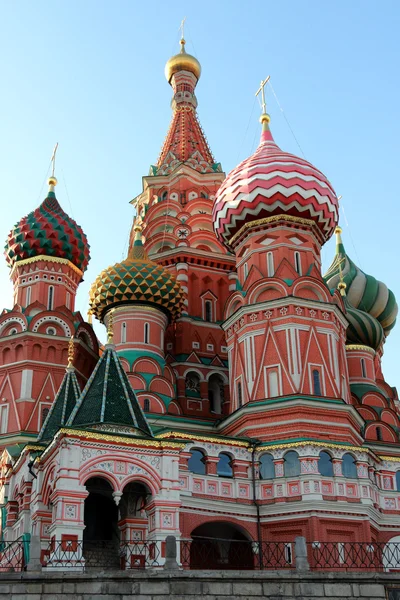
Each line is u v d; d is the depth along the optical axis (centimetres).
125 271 4431
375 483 3784
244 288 4262
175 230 5209
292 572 2144
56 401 3412
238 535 3650
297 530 3422
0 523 3409
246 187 4344
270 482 3566
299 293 4109
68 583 2030
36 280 4694
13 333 4453
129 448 2778
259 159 4466
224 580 2100
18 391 4222
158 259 5100
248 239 4391
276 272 4166
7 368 4300
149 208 5494
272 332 4006
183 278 4975
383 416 4525
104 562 2955
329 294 4200
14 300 4734
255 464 3622
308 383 3875
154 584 2062
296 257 4266
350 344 4844
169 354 4681
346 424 3812
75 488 2627
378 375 5175
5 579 2011
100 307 4497
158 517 2709
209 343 4828
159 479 2772
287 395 3819
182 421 4109
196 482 3459
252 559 3431
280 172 4312
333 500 3472
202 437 3569
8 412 4188
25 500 3025
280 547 3391
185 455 3481
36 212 4878
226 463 3597
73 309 4781
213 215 4597
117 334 4375
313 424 3741
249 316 4103
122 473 2731
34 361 4291
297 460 3566
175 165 5722
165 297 4434
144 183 5809
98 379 3042
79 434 2706
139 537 2855
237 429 3906
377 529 3662
